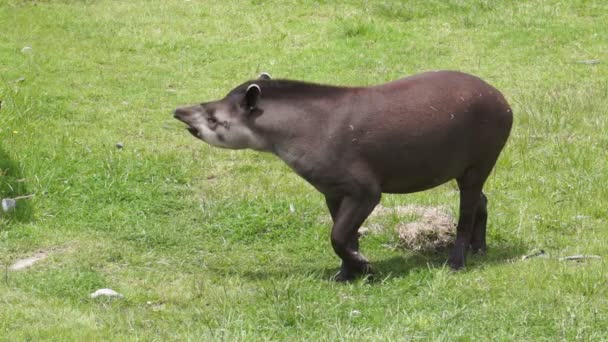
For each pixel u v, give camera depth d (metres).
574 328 11.41
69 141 18.66
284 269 14.09
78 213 15.96
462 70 23.73
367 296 12.80
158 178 17.48
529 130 19.53
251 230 15.48
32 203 16.02
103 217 15.89
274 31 26.27
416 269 13.63
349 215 12.98
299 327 11.71
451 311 12.01
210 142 13.32
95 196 16.58
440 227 14.70
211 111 13.29
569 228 15.22
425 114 13.00
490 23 26.73
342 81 22.88
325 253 14.76
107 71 23.42
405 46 25.28
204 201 16.52
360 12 27.45
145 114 20.88
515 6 27.72
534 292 12.45
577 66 23.92
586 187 16.73
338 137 12.84
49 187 16.61
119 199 16.58
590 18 27.05
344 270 13.41
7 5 27.44
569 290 12.52
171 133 19.88
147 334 11.52
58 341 11.16
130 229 15.47
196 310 12.30
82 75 23.02
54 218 15.76
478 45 25.33
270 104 13.11
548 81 22.89
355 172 12.87
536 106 20.62
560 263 13.48
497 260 14.09
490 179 17.34
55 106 20.77
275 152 13.19
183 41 25.50
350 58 24.45
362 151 12.87
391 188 13.38
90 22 26.52
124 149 18.67
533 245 14.65
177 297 12.78
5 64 23.12
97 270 13.89
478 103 13.27
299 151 12.95
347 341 11.16
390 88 13.21
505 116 13.54
